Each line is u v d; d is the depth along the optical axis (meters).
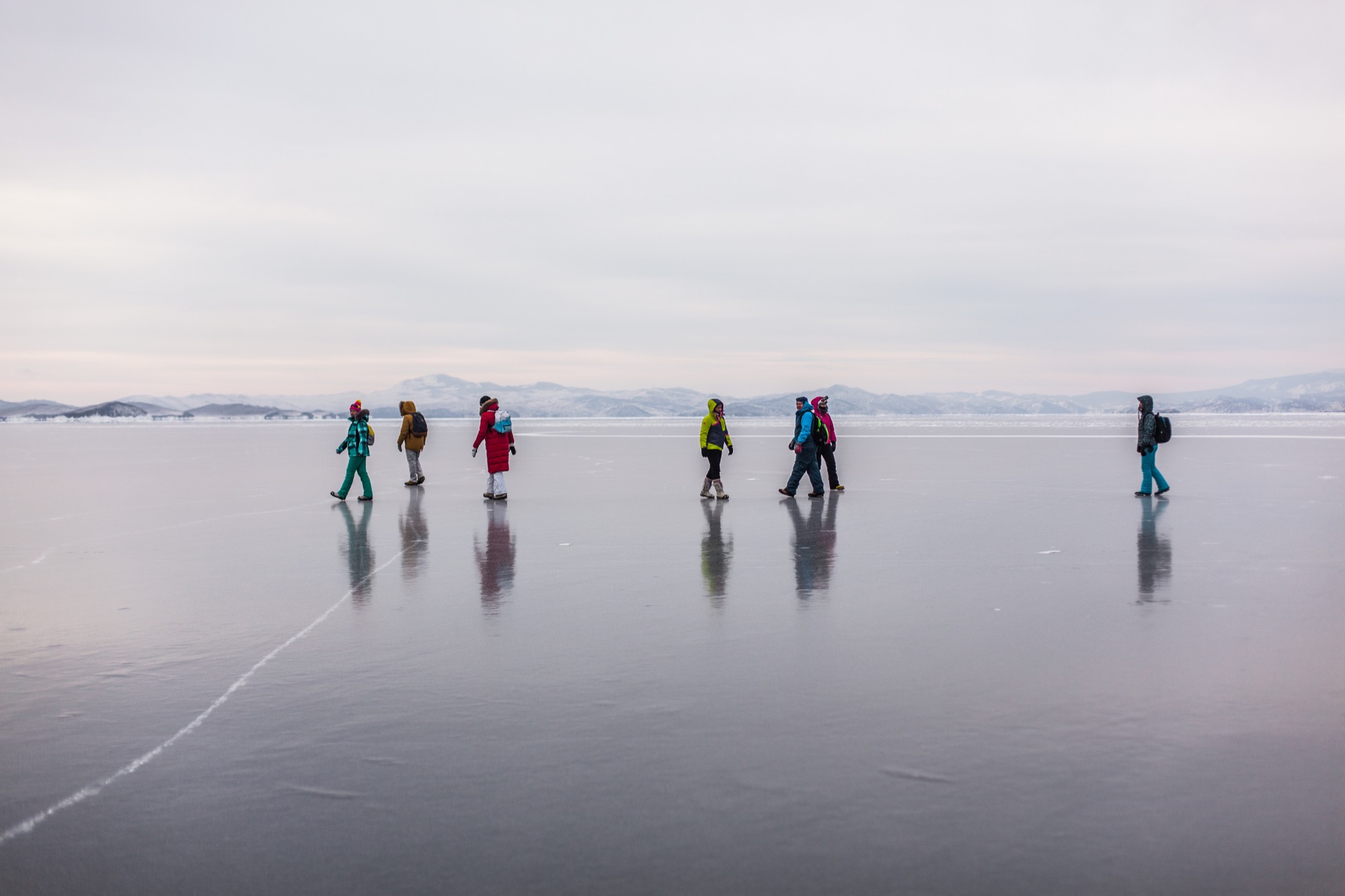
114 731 5.23
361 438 19.41
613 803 4.16
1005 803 4.11
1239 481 23.62
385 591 9.42
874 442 55.44
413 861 3.65
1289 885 3.41
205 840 3.86
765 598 8.83
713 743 4.91
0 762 4.77
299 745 4.96
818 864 3.59
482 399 19.30
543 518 16.16
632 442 60.59
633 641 7.20
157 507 18.58
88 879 3.56
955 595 8.93
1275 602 8.51
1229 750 4.73
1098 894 3.36
